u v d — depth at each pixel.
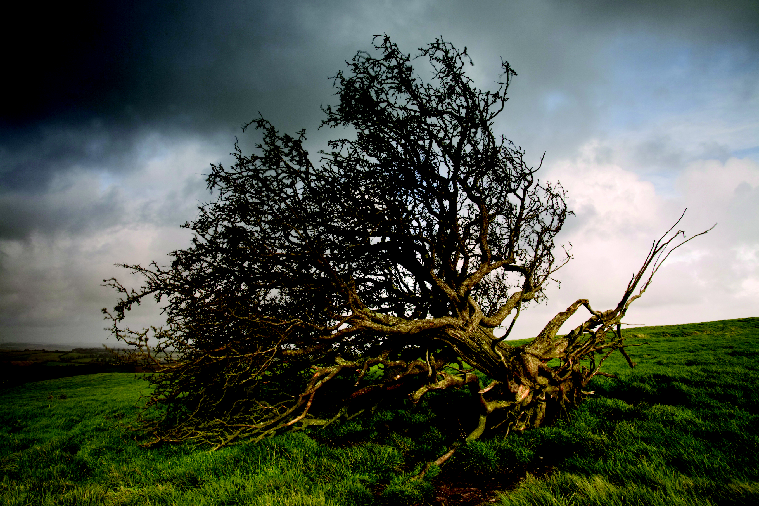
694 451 6.86
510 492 6.26
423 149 12.55
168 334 10.20
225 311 10.41
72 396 26.53
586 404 10.77
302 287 11.02
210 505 5.84
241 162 10.61
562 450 7.54
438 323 10.76
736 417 8.65
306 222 10.86
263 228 10.98
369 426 10.15
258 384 11.49
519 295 12.55
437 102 12.24
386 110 12.45
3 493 7.14
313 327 10.44
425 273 12.65
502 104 12.07
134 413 15.99
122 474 7.81
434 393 12.83
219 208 11.15
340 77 12.23
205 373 10.97
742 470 6.01
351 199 11.52
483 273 11.96
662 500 5.05
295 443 8.73
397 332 10.27
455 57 11.88
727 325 38.53
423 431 9.70
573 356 10.88
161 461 8.73
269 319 10.24
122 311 10.27
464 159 12.18
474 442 7.96
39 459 9.58
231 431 9.98
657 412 9.24
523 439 8.27
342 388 12.38
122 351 9.75
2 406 22.83
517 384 9.89
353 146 12.90
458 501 6.13
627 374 14.71
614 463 6.57
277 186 10.82
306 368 11.87
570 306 11.88
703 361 18.53
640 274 11.77
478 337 10.91
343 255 11.88
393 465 7.54
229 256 11.07
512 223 13.49
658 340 32.41
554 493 5.66
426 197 12.77
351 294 10.20
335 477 6.89
